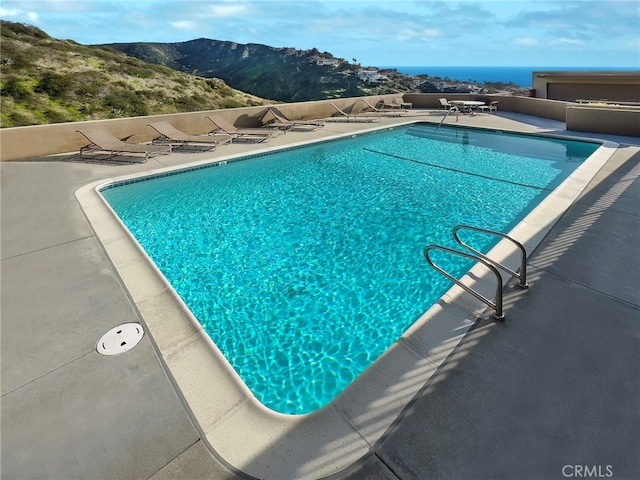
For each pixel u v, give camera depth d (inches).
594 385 85.4
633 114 359.3
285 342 128.9
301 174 309.9
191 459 73.2
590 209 187.2
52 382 92.4
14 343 106.6
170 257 184.4
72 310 121.6
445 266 172.4
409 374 91.8
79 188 248.1
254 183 288.7
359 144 410.9
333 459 72.2
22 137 321.7
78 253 161.2
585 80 646.5
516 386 86.2
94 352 102.7
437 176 298.5
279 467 71.2
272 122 466.6
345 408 83.7
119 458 73.4
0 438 77.8
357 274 169.2
